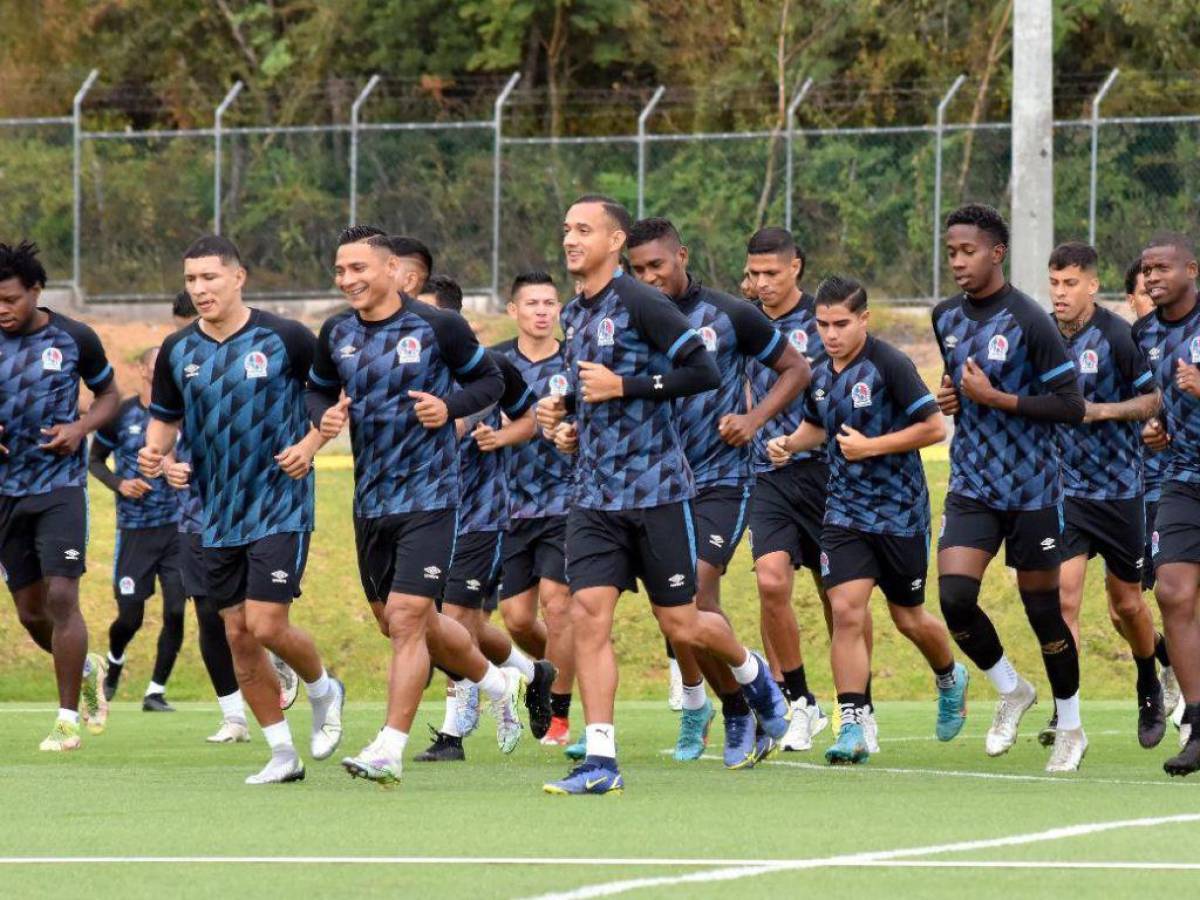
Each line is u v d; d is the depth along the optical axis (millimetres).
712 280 67938
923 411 24141
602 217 20438
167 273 70750
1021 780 22422
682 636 20812
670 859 15336
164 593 37062
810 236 67438
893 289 66750
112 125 96188
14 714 36281
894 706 37781
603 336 20406
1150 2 86188
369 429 21922
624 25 93125
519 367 29625
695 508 25047
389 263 21812
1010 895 13578
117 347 66938
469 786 21938
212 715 36250
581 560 20500
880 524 24750
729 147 68500
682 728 25656
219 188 69812
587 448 20516
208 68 99000
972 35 90875
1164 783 22016
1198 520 23109
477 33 94500
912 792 20578
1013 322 22906
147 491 35469
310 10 98750
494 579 28062
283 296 69375
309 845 16359
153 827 17734
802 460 27688
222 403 21906
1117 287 65938
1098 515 27906
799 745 27359
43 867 15281
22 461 28047
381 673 43000
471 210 68812
